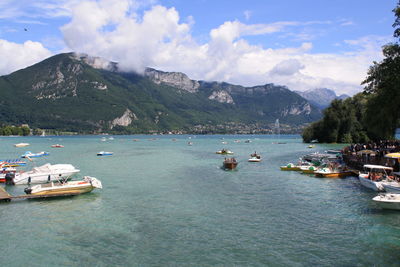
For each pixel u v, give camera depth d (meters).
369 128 61.09
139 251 22.44
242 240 24.22
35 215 31.14
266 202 35.34
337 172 53.03
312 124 174.88
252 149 130.00
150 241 24.16
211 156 96.56
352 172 54.00
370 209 32.31
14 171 56.12
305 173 57.34
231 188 43.25
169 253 22.08
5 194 37.22
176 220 28.95
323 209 32.41
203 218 29.47
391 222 28.20
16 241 24.50
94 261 21.08
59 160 86.50
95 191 41.50
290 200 36.25
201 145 169.12
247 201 35.81
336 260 20.97
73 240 24.56
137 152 115.75
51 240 24.64
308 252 22.14
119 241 24.22
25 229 27.11
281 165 70.38
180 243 23.72
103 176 54.62
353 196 38.16
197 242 23.88
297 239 24.41
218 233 25.64
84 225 27.94
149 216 30.25
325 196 38.22
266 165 70.44
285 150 122.25
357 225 27.47
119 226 27.52
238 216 30.05
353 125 151.25
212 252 22.19
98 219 29.56
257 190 41.91
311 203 34.81
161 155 101.31
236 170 61.84
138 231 26.25
